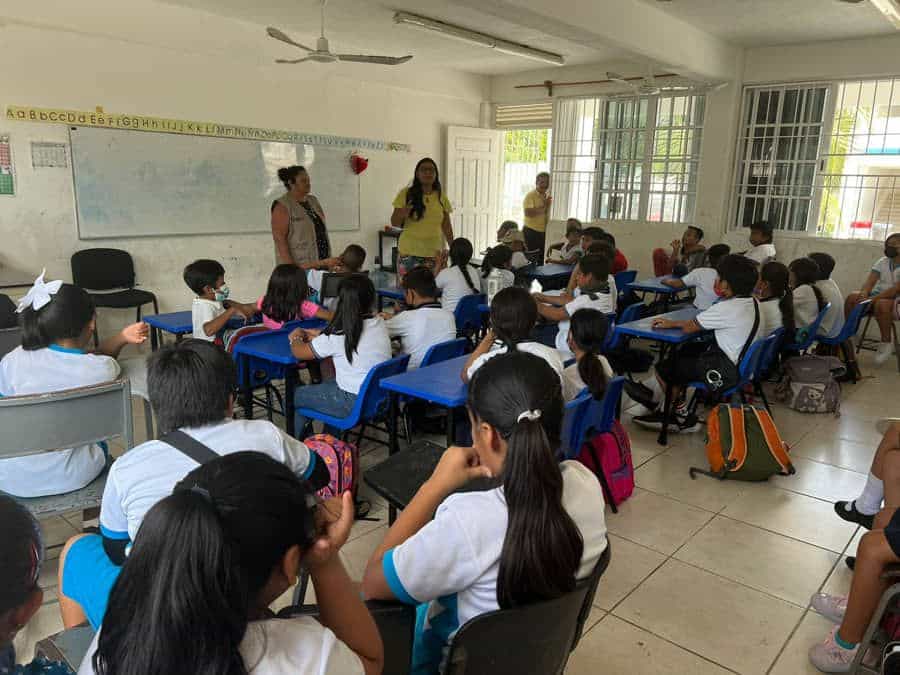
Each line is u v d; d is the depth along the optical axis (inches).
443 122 314.2
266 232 246.4
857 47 231.5
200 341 55.7
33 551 29.6
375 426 122.9
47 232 191.9
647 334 136.5
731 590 86.4
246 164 235.9
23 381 74.2
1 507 29.3
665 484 117.6
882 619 69.2
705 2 190.5
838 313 176.6
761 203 266.1
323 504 34.3
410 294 126.6
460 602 42.6
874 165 240.2
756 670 71.8
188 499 25.7
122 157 203.6
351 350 104.7
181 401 51.6
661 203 289.1
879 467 87.4
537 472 38.9
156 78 207.2
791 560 93.7
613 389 100.2
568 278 229.0
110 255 200.7
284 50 237.8
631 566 91.4
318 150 259.6
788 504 110.8
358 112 273.0
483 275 186.7
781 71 248.2
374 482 63.7
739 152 266.8
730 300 130.0
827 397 156.8
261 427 55.1
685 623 79.4
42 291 75.3
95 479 78.6
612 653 73.8
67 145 191.6
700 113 271.4
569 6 167.3
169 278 221.9
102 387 72.4
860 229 246.8
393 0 190.9
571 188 317.1
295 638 28.2
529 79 315.0
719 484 118.2
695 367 131.4
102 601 48.9
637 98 287.3
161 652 24.0
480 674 40.7
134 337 95.0
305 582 50.0
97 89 195.0
